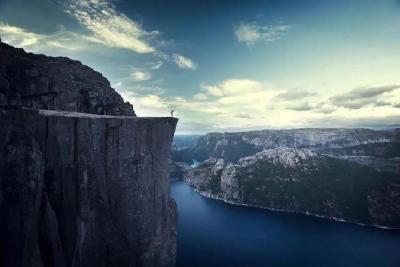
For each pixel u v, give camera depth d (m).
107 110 112.88
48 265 71.81
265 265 177.88
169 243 109.75
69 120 81.06
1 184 62.16
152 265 99.69
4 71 86.81
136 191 95.62
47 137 77.69
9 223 62.66
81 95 109.12
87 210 81.69
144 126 97.31
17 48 104.62
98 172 86.75
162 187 104.81
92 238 82.12
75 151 82.38
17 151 65.12
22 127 69.69
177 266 168.75
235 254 192.62
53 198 77.38
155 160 101.62
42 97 95.88
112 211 91.06
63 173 79.44
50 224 72.88
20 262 62.84
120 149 92.12
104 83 125.56
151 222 99.50
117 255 87.12
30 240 65.56
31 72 95.50
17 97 76.06
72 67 118.94
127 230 93.50
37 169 68.12
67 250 77.56
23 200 64.12
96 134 86.62
